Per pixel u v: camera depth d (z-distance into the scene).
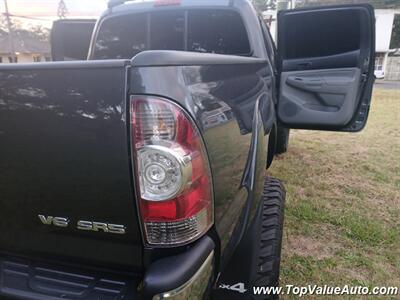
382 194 3.77
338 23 2.80
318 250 2.73
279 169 4.60
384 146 5.78
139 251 1.25
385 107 10.23
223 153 1.39
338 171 4.52
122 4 3.47
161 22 3.29
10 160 1.29
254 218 1.81
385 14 28.09
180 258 1.22
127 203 1.19
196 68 1.28
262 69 2.46
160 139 1.13
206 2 3.08
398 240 2.86
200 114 1.23
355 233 2.95
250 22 3.00
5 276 1.45
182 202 1.18
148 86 1.09
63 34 4.17
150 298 1.17
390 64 27.61
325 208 3.43
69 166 1.22
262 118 2.04
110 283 1.33
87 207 1.25
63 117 1.17
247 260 1.81
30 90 1.19
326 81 2.96
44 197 1.30
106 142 1.15
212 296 1.83
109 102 1.12
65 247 1.36
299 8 2.82
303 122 3.03
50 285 1.39
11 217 1.40
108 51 3.63
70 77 1.14
